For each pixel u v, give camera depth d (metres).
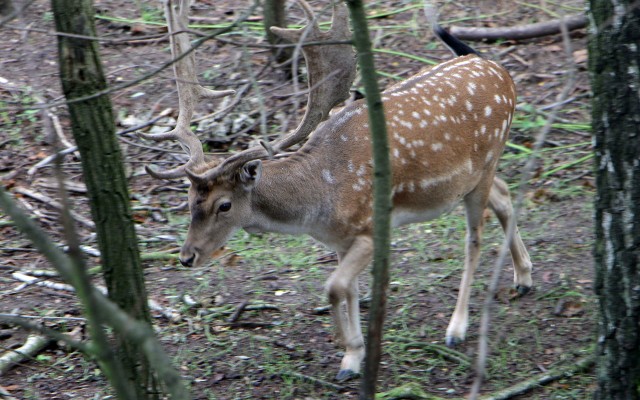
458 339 10.47
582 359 9.89
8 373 10.27
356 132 10.23
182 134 10.24
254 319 11.32
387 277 6.92
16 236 13.53
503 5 18.27
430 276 12.22
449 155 10.45
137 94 16.67
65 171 14.88
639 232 7.68
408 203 10.39
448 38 11.92
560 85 16.58
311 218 10.08
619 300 7.89
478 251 10.87
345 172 10.04
